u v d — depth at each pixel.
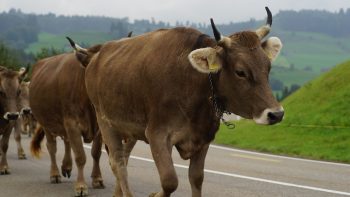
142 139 13.24
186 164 24.38
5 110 21.75
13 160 25.70
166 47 12.21
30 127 38.19
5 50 57.25
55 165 19.77
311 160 27.00
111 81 13.44
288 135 36.06
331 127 35.81
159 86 11.92
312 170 23.08
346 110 39.16
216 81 11.25
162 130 11.93
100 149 17.95
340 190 18.25
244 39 11.02
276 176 21.17
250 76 10.78
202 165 12.26
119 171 14.30
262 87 10.74
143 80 12.32
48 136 19.81
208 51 10.79
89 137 17.61
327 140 33.09
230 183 19.44
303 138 34.62
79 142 17.39
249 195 17.23
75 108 17.34
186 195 17.00
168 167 11.71
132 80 12.65
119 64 13.40
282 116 10.62
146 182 19.42
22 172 22.05
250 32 11.15
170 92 11.77
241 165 24.50
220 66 10.92
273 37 11.18
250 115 10.94
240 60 10.82
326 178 20.80
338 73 47.84
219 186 18.78
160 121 11.94
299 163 25.58
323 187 18.78
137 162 24.95
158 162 11.82
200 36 11.84
